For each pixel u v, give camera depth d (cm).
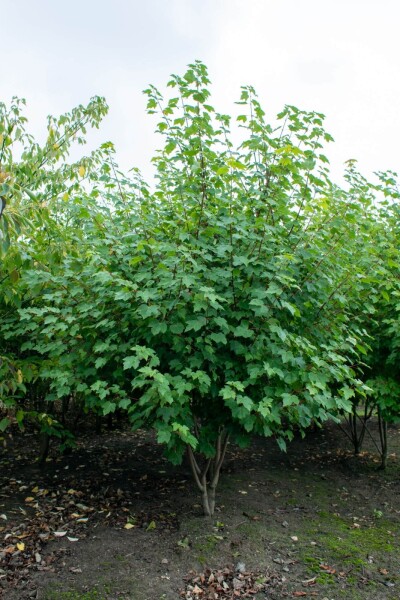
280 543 364
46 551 344
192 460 400
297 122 377
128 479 505
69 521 397
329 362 373
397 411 525
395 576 321
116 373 353
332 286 382
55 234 413
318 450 648
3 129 423
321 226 382
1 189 241
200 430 373
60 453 589
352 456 620
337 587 307
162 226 379
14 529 378
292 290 370
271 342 346
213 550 346
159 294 325
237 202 369
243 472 544
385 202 550
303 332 380
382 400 492
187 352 346
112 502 440
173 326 322
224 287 355
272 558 341
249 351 339
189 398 347
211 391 347
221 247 332
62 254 396
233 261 343
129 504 436
